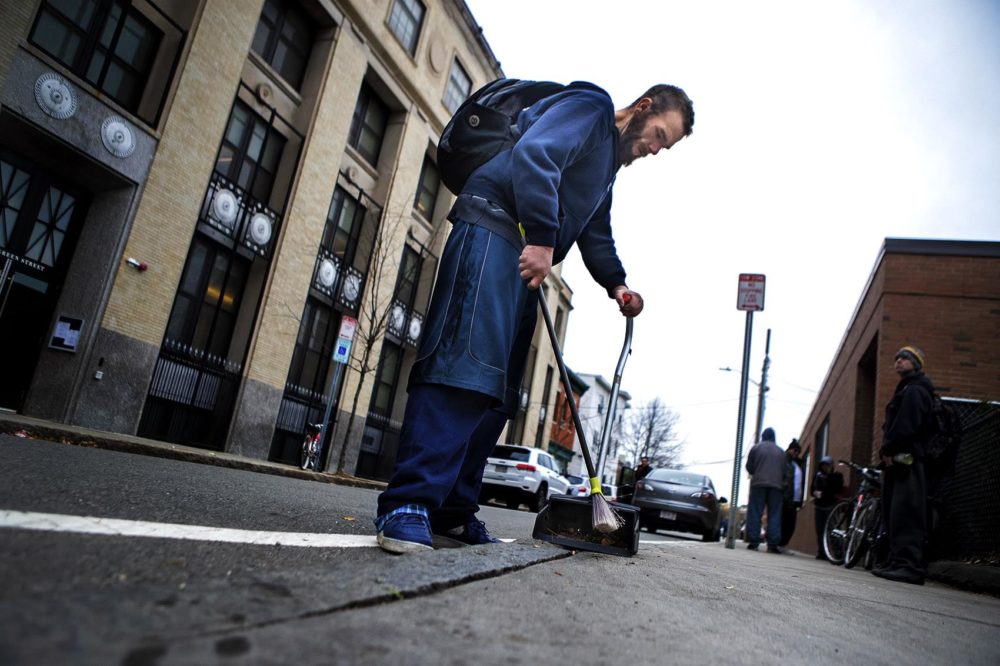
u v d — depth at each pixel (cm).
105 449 657
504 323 228
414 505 207
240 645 86
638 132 290
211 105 1087
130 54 1002
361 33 1459
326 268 1421
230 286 1214
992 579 465
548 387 3030
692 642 139
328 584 126
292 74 1348
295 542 187
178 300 1103
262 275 1246
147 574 118
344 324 1191
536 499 1583
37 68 843
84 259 951
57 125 870
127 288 970
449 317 224
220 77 1102
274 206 1288
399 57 1595
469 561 177
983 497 551
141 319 992
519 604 145
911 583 502
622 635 133
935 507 577
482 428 269
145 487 264
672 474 1429
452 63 1845
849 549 731
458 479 268
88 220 966
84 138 902
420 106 1709
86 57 937
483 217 236
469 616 126
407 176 1667
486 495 1598
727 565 391
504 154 248
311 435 1159
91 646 76
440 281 233
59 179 930
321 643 93
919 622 240
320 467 1315
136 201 978
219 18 1096
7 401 890
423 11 1711
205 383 1151
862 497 732
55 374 912
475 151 251
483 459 274
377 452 1689
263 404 1239
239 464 879
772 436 1056
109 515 171
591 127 251
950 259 936
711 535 1356
